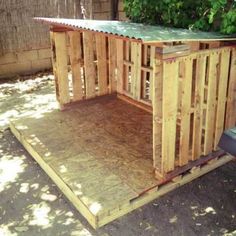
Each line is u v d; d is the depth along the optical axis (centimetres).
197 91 401
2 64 854
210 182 441
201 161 440
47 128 560
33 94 761
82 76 646
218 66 412
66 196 418
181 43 363
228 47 407
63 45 588
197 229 365
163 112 376
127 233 361
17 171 477
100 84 654
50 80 852
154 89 373
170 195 417
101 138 523
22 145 547
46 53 909
